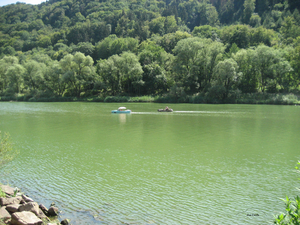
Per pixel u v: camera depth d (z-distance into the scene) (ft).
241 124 118.52
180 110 182.09
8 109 197.36
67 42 610.65
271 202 39.91
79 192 43.39
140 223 33.53
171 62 304.30
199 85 279.90
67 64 298.97
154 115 155.53
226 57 286.25
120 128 108.47
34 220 30.27
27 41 649.20
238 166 57.67
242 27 406.41
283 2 588.50
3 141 44.83
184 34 434.71
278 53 248.11
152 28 587.68
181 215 35.94
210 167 56.95
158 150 71.67
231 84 258.37
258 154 67.56
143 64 318.65
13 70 309.22
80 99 294.87
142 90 307.99
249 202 39.99
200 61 269.64
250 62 259.60
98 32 608.19
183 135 93.15
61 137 89.81
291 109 185.98
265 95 241.96
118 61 298.15
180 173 53.06
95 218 34.55
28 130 103.91
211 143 80.53
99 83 293.43
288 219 24.84
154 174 52.47
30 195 42.04
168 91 297.53
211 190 44.47
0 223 30.09
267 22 520.42
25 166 57.31
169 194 42.83
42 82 307.99
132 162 60.59
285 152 69.72
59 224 32.22
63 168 56.08
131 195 42.32
